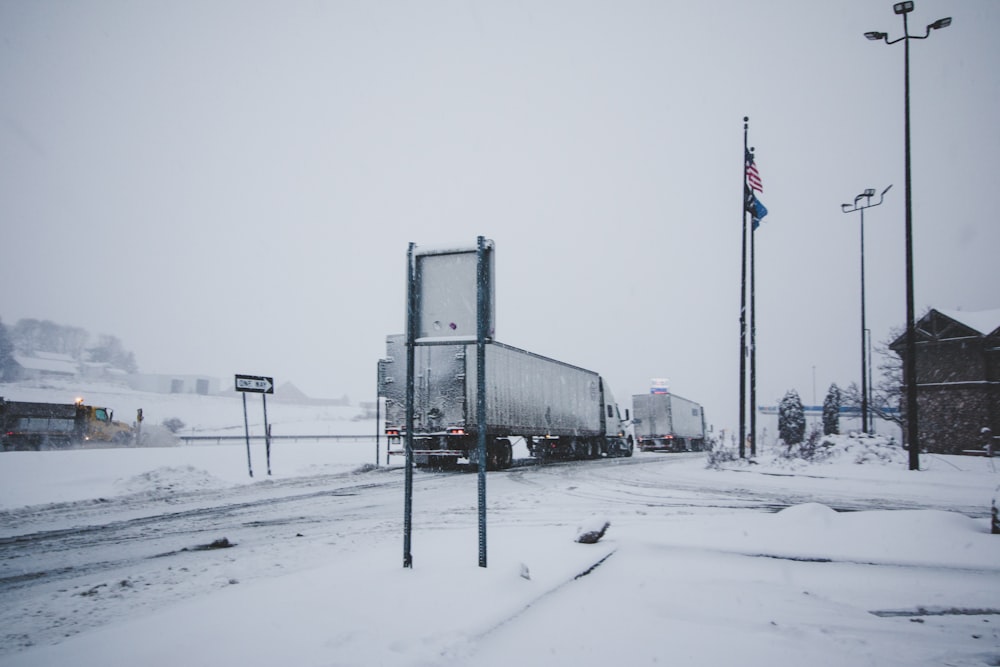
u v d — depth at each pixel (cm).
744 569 513
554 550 552
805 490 1325
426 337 479
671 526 681
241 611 352
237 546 694
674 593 448
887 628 385
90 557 652
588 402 2903
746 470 1958
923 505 1034
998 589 462
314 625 327
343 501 1122
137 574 566
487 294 469
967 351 2970
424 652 294
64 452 1781
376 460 2131
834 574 498
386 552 548
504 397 2019
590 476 1777
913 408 1700
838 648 349
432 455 1800
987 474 1619
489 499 1152
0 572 588
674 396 4347
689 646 344
